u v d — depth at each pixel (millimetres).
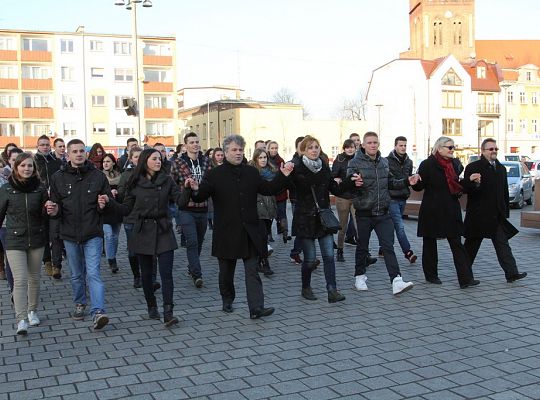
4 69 58438
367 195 8016
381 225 8062
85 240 6738
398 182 8516
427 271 8711
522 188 22531
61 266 10234
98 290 6645
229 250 6832
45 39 59531
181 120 84562
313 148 7449
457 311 7156
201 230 8867
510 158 43938
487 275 9242
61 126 60156
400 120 68938
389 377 5062
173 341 6168
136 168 6805
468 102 69500
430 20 82438
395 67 68938
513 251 11555
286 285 8766
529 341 5992
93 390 4887
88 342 6191
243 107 65688
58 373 5297
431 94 67562
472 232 8789
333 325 6637
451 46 82312
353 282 8852
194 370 5305
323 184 7602
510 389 4781
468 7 81812
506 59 82688
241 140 6910
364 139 8031
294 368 5309
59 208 6738
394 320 6801
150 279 7000
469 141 69562
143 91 62625
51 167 9781
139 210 6754
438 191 8359
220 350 5844
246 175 6941
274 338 6195
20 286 6527
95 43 61219
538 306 7348
